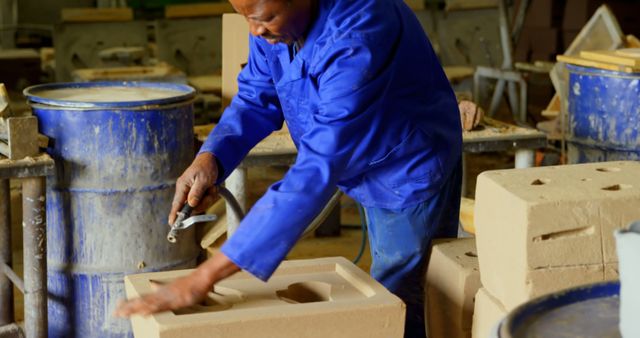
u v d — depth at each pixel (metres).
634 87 4.00
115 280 3.42
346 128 2.21
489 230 2.24
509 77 6.96
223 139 2.71
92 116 3.25
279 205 2.14
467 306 2.44
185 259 3.56
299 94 2.42
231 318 2.09
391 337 2.21
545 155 5.22
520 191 2.13
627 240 1.50
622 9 8.61
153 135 3.33
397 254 2.68
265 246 2.13
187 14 7.49
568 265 2.08
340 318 2.16
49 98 3.34
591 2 8.63
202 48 7.59
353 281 2.42
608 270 2.10
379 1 2.33
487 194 2.24
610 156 4.16
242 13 2.22
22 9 10.24
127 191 3.34
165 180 3.40
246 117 2.77
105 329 3.47
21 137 3.18
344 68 2.20
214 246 3.66
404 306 2.21
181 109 3.42
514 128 4.05
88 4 10.38
